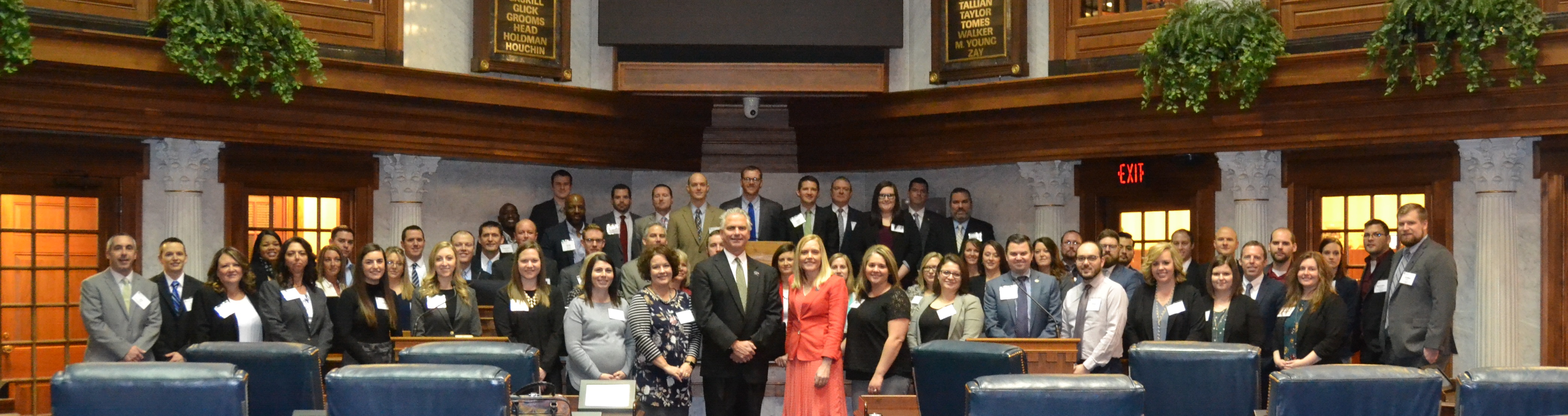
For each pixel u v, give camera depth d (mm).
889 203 9695
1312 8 8961
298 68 9117
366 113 9711
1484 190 8766
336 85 9359
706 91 10578
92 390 4285
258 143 9422
